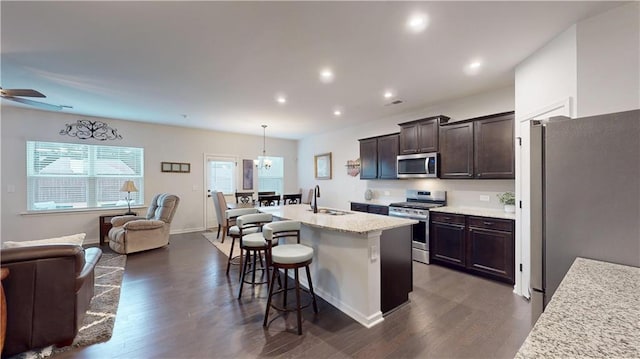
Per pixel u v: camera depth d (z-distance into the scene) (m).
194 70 3.10
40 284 1.96
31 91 2.95
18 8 1.96
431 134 4.28
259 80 3.42
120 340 2.14
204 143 6.80
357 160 6.18
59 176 5.18
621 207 1.18
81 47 2.55
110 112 5.06
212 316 2.50
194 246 5.11
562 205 1.32
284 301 2.65
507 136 3.42
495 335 2.18
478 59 2.84
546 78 2.51
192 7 1.98
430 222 4.02
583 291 0.97
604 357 0.63
